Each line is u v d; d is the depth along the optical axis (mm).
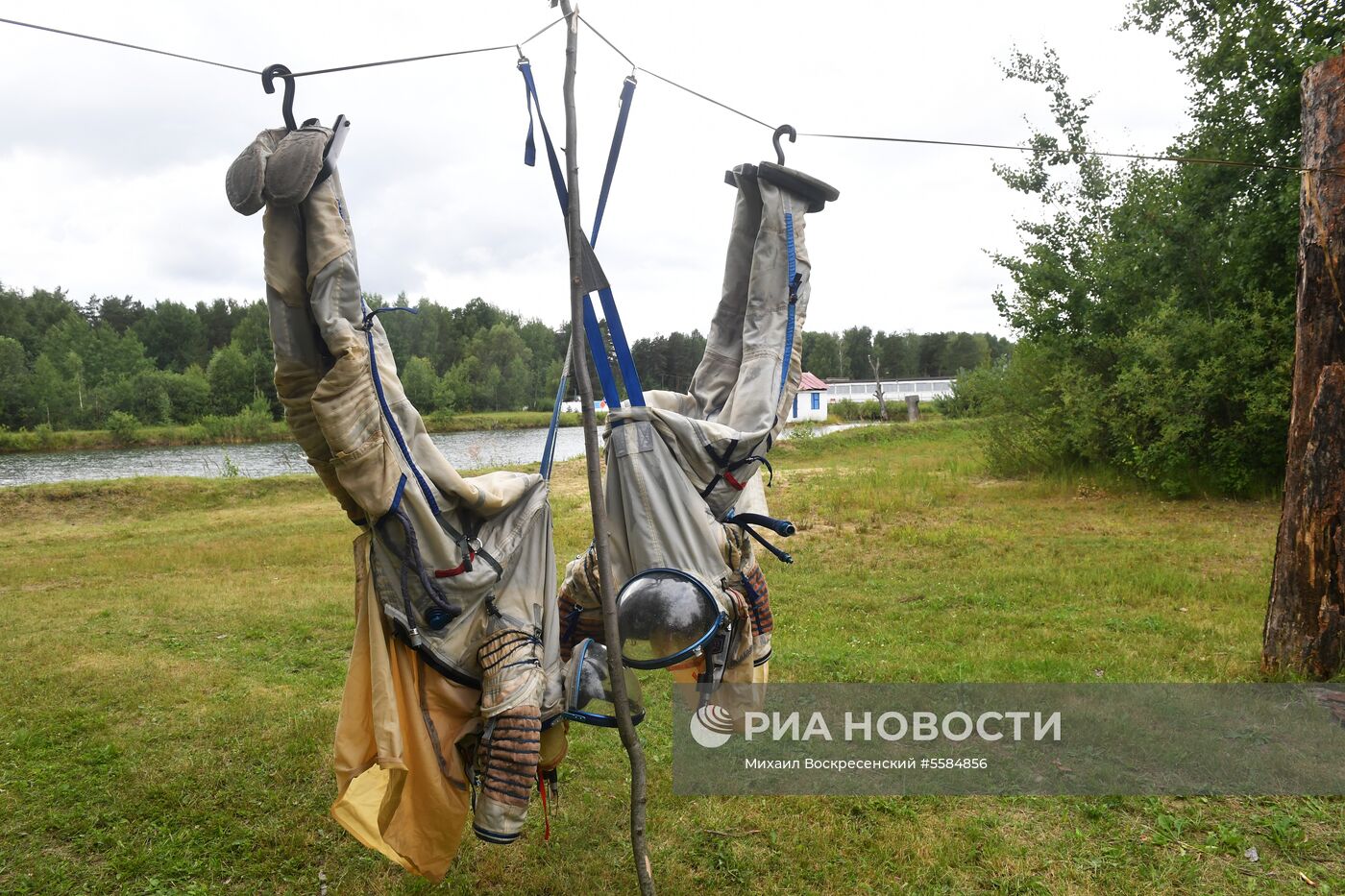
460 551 3305
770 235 4281
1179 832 4520
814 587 9898
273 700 6562
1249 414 14641
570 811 4875
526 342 97438
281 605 9648
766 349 4246
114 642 8281
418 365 74000
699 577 3879
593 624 4133
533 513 3586
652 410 3922
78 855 4578
